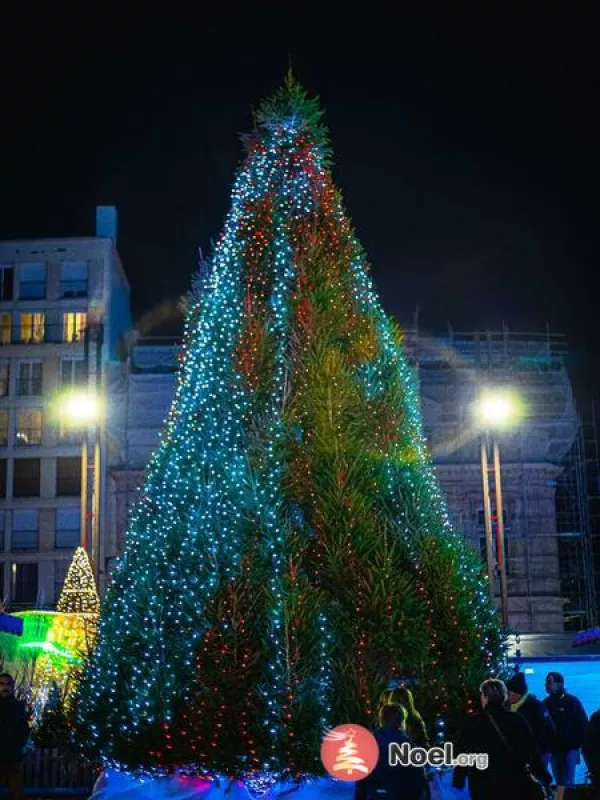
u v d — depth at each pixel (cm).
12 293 6650
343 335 1588
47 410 6394
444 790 1356
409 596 1416
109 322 6581
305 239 1625
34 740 2075
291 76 1736
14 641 2336
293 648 1348
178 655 1405
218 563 1415
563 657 2302
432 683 1401
